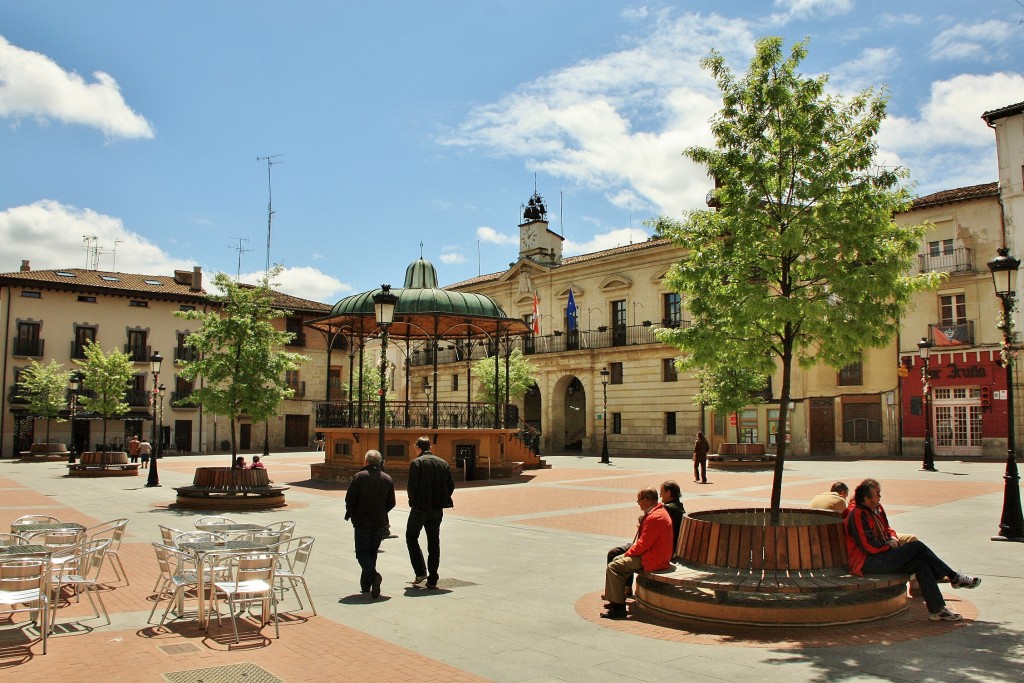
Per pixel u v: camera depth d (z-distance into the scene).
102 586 9.16
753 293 8.74
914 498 18.06
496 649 6.55
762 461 29.59
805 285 9.51
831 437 37.06
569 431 49.53
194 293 53.03
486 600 8.45
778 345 9.87
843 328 8.82
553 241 53.50
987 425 33.03
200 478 17.81
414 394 57.53
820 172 9.17
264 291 19.44
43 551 7.46
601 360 45.28
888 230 9.32
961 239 34.44
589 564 10.62
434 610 8.00
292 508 17.55
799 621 6.98
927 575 7.25
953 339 34.06
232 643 6.74
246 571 7.05
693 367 10.46
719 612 7.16
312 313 57.72
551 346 49.00
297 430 56.62
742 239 9.01
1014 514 12.04
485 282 54.78
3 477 28.17
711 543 7.59
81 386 42.47
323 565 10.54
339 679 5.77
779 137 9.23
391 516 16.02
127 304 50.81
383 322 15.56
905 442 35.12
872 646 6.41
